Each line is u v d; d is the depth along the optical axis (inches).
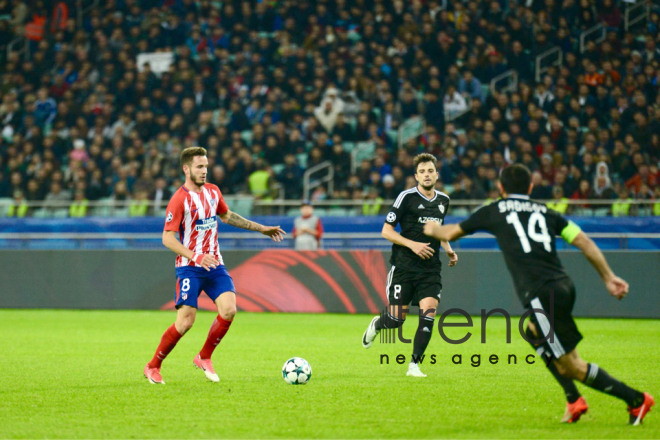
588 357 1179.9
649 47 2970.0
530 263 669.9
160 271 2044.8
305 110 2928.2
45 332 1551.4
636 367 1076.5
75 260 2090.3
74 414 741.3
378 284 1941.4
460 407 776.3
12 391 871.7
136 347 1310.3
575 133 2615.7
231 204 2458.2
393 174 2493.8
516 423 697.6
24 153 2901.1
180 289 906.7
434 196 1021.2
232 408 769.6
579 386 904.3
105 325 1690.5
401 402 803.4
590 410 762.2
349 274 1963.6
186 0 3447.3
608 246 2011.6
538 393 860.6
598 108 2780.5
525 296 669.9
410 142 2551.7
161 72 3304.6
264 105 2974.9
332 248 2202.3
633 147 2566.4
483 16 3100.4
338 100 2901.1
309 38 3132.4
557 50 2984.7
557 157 2506.2
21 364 1106.1
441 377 982.4
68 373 1016.2
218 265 931.3
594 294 1823.3
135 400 813.9
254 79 3034.0
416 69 2910.9
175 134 2856.8
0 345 1338.6
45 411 756.6
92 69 3260.3
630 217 2180.1
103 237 2234.3
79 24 3563.0
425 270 1006.4
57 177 2716.5
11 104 3157.0
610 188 2372.0
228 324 919.7
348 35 3238.2
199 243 909.2
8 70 3326.8
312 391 870.4
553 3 3100.4
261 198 2514.8
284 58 3088.1
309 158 2667.3
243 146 2760.8
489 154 2534.5
